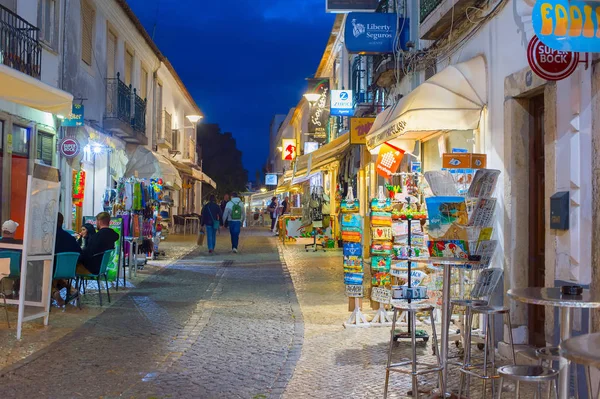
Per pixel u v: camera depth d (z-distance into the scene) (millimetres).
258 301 10547
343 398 5523
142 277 13445
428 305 5395
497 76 7434
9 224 8375
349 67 22484
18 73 7383
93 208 18406
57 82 15117
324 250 21141
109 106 19797
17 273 8055
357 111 16391
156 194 17203
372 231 8656
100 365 6422
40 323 8281
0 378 5859
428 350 7262
